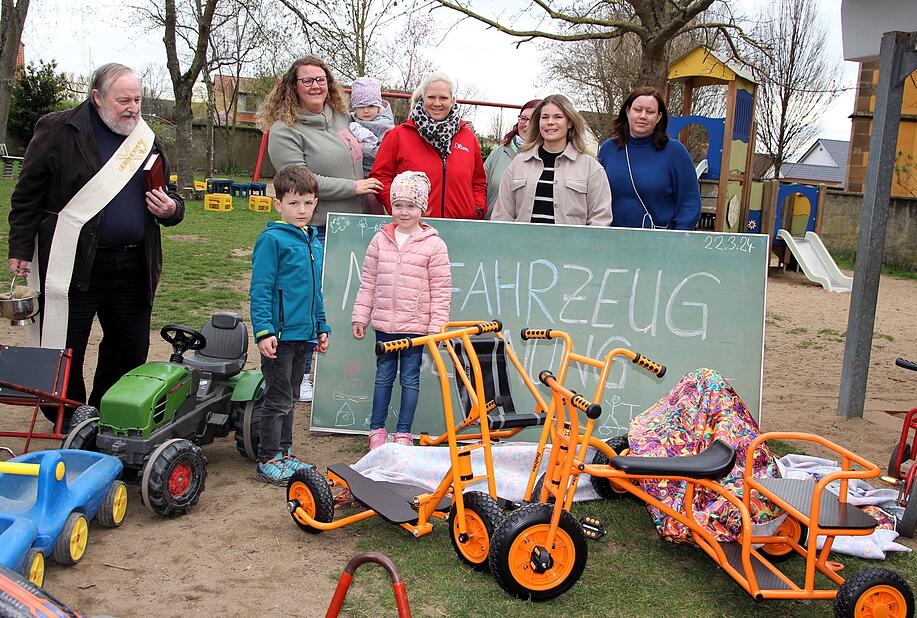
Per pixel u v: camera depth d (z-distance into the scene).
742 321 5.73
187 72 26.48
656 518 4.11
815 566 3.62
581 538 3.58
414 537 4.13
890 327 11.66
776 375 8.34
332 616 2.40
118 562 3.76
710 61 15.33
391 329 5.13
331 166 5.92
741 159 16.44
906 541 4.32
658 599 3.64
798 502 3.54
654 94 5.73
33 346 5.10
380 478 4.58
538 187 5.84
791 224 18.34
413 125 5.93
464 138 6.11
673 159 5.89
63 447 4.36
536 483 4.67
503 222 5.80
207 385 4.99
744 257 5.75
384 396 5.29
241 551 3.93
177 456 4.20
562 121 5.67
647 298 5.76
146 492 4.10
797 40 29.64
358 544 4.05
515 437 5.65
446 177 5.97
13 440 5.29
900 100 6.43
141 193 5.03
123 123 4.92
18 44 23.77
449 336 3.99
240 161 42.56
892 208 20.02
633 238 5.76
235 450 5.41
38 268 4.99
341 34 23.95
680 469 3.45
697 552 4.13
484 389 4.18
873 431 6.38
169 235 17.11
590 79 31.78
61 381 4.61
